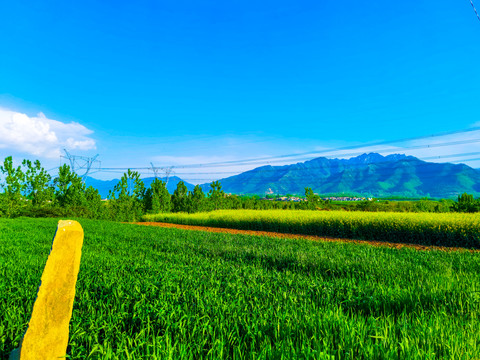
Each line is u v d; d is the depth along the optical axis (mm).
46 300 1962
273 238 15289
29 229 18344
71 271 2047
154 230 19250
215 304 4469
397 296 4992
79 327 3510
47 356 1946
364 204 42031
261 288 5500
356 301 4941
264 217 24438
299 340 3375
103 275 6109
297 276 6977
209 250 11164
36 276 6082
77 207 38500
